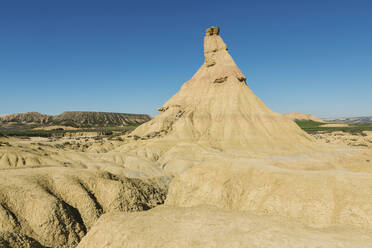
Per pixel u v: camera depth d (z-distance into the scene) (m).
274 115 96.69
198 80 119.81
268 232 20.06
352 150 78.19
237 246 18.00
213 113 101.12
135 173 57.22
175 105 112.12
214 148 80.00
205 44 125.38
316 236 19.22
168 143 86.19
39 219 31.00
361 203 24.88
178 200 40.12
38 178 37.38
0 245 23.23
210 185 37.75
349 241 18.17
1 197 31.22
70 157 62.59
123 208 39.19
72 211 34.88
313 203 27.34
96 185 40.69
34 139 143.62
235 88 104.38
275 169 36.50
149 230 21.48
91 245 22.25
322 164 46.47
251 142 82.69
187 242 19.09
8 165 50.94
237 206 33.66
